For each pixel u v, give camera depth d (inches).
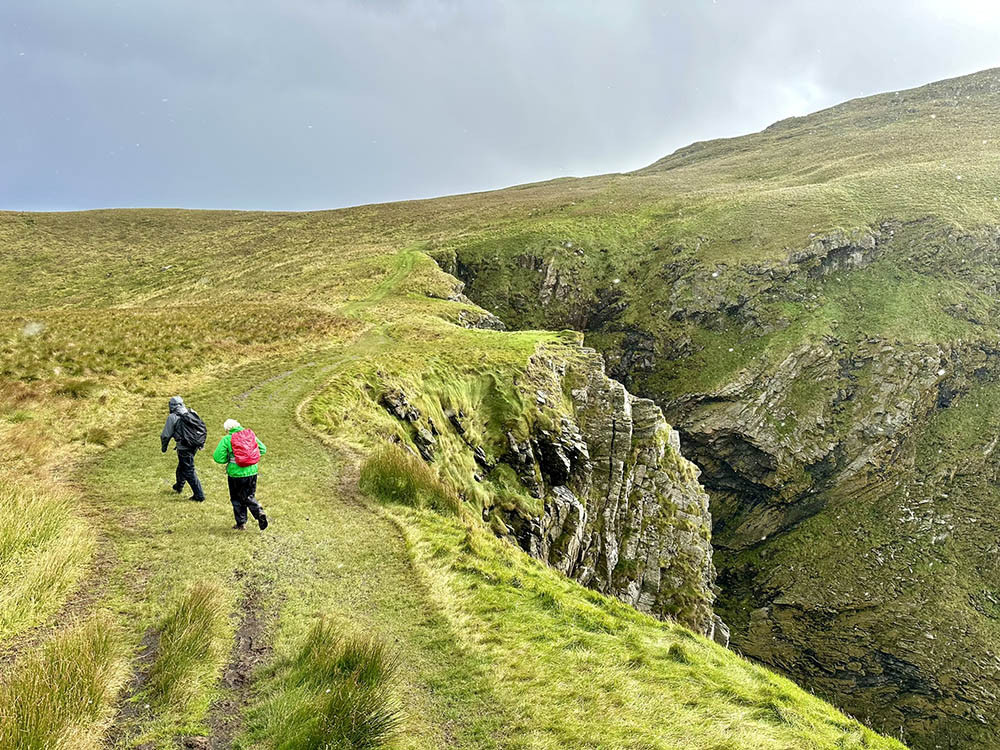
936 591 2378.2
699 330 3267.7
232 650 326.6
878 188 3848.4
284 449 715.4
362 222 4729.3
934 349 2824.8
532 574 535.2
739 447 2876.5
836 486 2736.2
